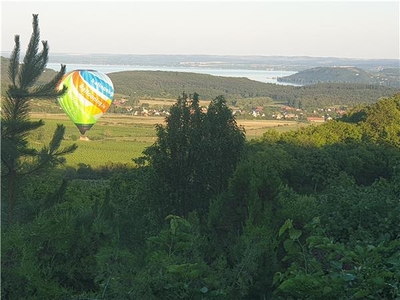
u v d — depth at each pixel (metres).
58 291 7.60
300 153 45.44
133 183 27.25
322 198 12.15
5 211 11.80
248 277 7.47
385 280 5.15
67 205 13.04
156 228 15.20
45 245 8.56
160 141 27.33
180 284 6.16
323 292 4.98
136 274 6.69
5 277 7.36
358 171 45.97
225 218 11.71
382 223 9.35
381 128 62.88
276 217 11.24
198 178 26.20
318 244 5.75
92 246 8.83
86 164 71.50
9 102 11.98
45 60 12.23
